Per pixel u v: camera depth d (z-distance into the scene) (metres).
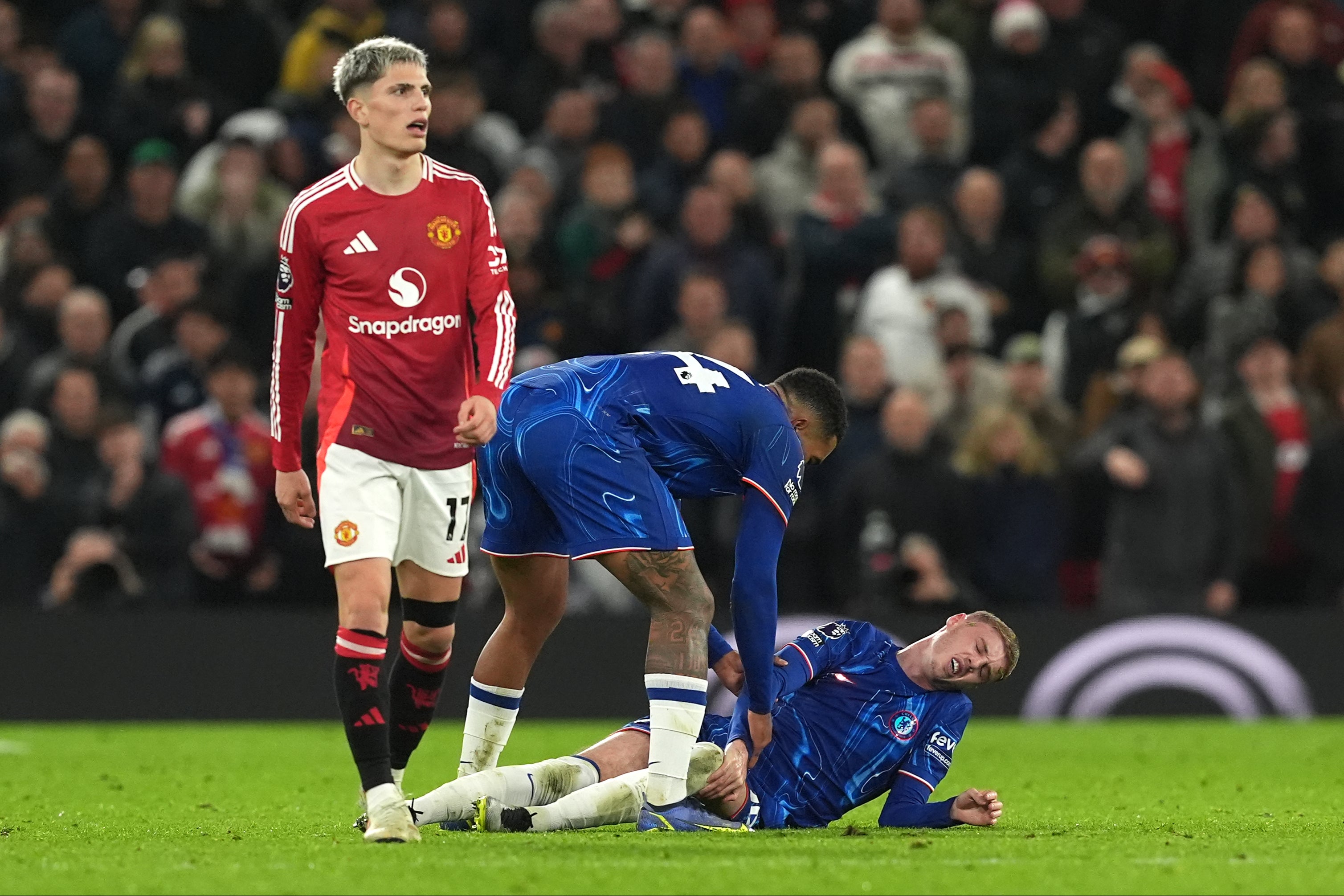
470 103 51.81
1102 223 52.75
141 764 33.28
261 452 45.69
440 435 20.23
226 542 44.97
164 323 49.25
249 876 16.09
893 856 17.75
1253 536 47.84
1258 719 46.25
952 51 56.31
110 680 44.41
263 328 50.72
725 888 15.41
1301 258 54.03
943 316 48.03
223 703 44.72
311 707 45.12
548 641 45.66
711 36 56.78
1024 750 37.31
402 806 19.05
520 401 20.70
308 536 46.03
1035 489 45.88
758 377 49.84
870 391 47.56
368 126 19.88
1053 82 57.41
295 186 51.81
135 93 54.81
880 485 44.47
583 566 46.56
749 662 20.22
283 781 29.50
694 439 20.52
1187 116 56.78
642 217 51.91
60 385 45.09
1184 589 46.12
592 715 45.66
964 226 53.06
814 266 51.03
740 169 51.94
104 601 44.38
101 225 51.09
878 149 55.91
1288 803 26.12
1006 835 20.47
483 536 22.02
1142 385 46.50
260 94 57.41
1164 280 53.00
